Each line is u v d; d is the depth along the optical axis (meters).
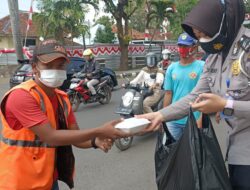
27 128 2.43
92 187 5.13
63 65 2.54
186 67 4.55
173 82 4.66
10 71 21.70
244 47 2.26
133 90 7.31
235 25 2.30
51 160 2.52
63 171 2.78
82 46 24.62
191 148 2.25
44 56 2.45
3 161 2.48
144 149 6.83
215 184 2.23
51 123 2.53
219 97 2.25
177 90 4.63
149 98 7.37
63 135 2.44
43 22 23.17
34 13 23.08
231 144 2.44
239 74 2.28
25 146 2.45
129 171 5.71
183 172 2.28
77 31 23.58
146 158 6.32
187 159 2.26
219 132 7.35
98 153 6.61
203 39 2.35
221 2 2.29
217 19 2.29
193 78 4.51
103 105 11.89
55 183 2.76
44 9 22.97
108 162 6.15
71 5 22.77
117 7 25.17
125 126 2.48
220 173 2.28
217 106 2.24
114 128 2.50
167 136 2.72
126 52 26.05
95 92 11.36
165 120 2.70
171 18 28.66
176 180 2.32
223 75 2.38
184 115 2.71
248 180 2.37
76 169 5.84
